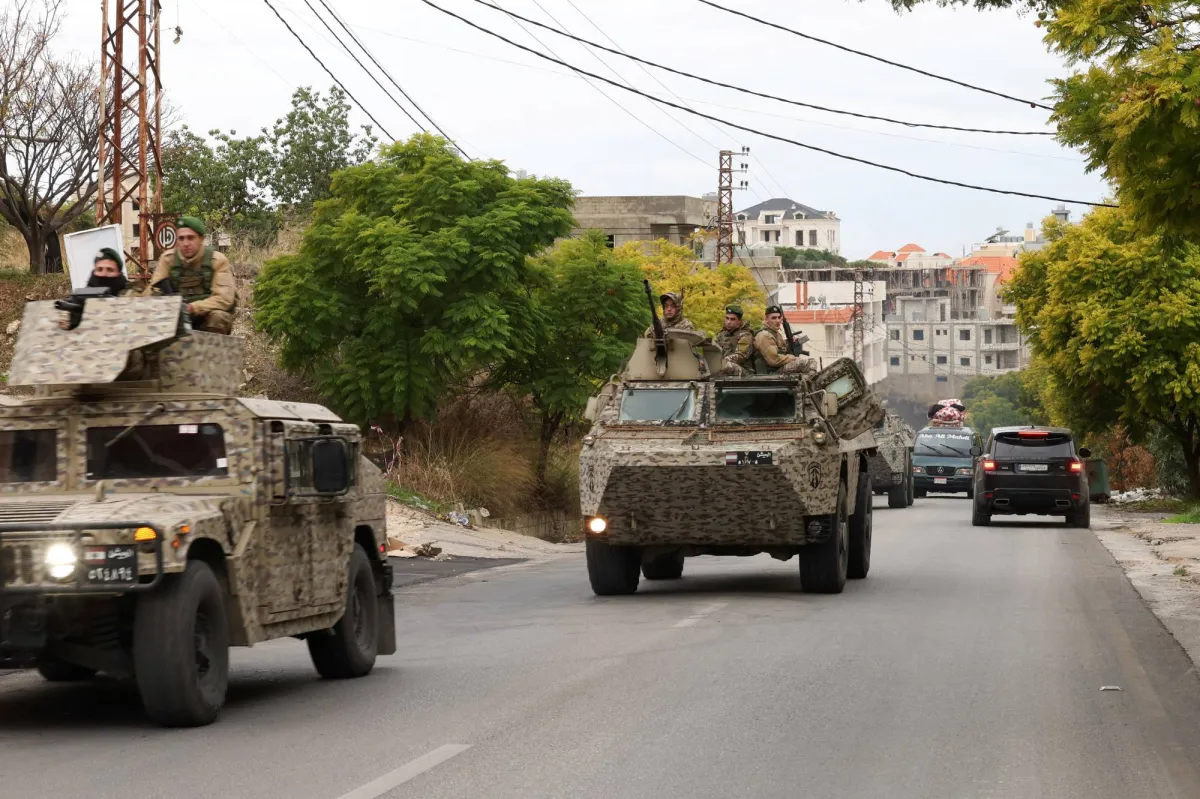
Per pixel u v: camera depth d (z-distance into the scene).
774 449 15.54
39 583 7.82
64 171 38.19
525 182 28.56
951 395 156.25
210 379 9.43
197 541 8.59
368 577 10.91
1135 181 10.87
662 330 17.00
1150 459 52.09
